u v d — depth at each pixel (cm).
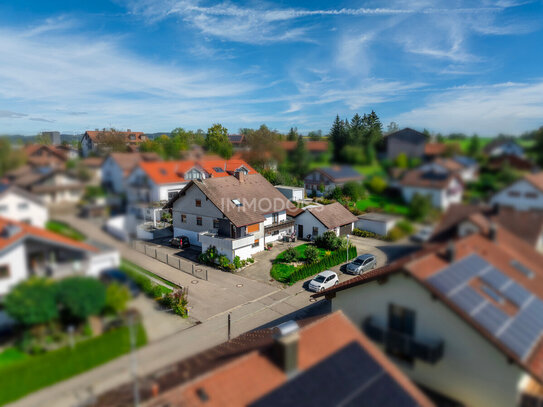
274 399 500
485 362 573
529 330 558
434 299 612
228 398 486
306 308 1516
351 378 556
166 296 1361
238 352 689
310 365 564
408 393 560
